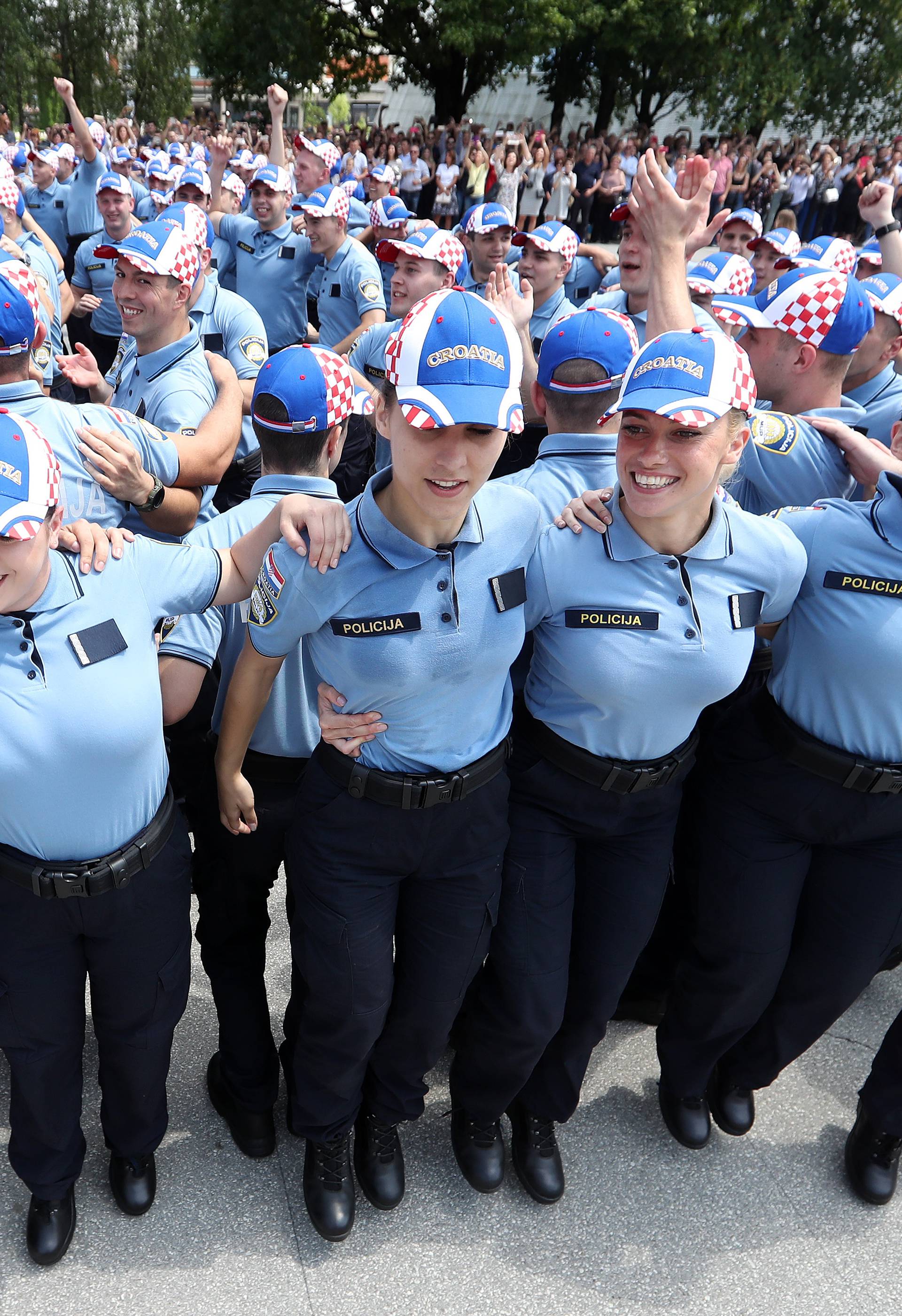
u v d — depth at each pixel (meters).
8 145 11.07
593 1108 2.53
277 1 23.09
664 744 2.04
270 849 2.20
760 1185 2.36
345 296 5.89
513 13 20.84
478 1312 2.03
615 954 2.16
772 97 24.08
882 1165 2.33
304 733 2.13
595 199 17.64
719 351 1.75
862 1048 2.79
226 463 2.79
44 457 1.56
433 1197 2.26
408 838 1.89
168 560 1.83
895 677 1.98
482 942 2.02
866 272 4.69
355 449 4.46
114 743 1.68
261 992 2.31
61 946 1.85
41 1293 2.00
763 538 1.96
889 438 2.83
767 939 2.17
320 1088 2.08
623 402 1.75
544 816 2.09
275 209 6.11
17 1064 1.89
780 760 2.12
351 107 42.28
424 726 1.83
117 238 6.31
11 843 1.74
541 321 5.48
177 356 3.09
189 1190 2.22
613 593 1.91
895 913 2.18
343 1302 2.03
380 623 1.73
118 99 27.31
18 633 1.60
